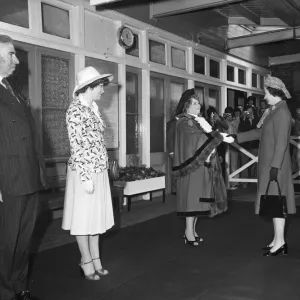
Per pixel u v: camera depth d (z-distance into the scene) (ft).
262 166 12.65
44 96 17.87
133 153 23.30
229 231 15.81
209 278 10.68
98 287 10.11
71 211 10.64
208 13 29.32
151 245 13.89
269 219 17.85
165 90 25.71
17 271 9.20
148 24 23.49
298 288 9.95
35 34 17.15
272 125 12.42
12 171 8.62
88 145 10.20
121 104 21.86
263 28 36.37
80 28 19.24
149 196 23.48
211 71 31.22
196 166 13.38
